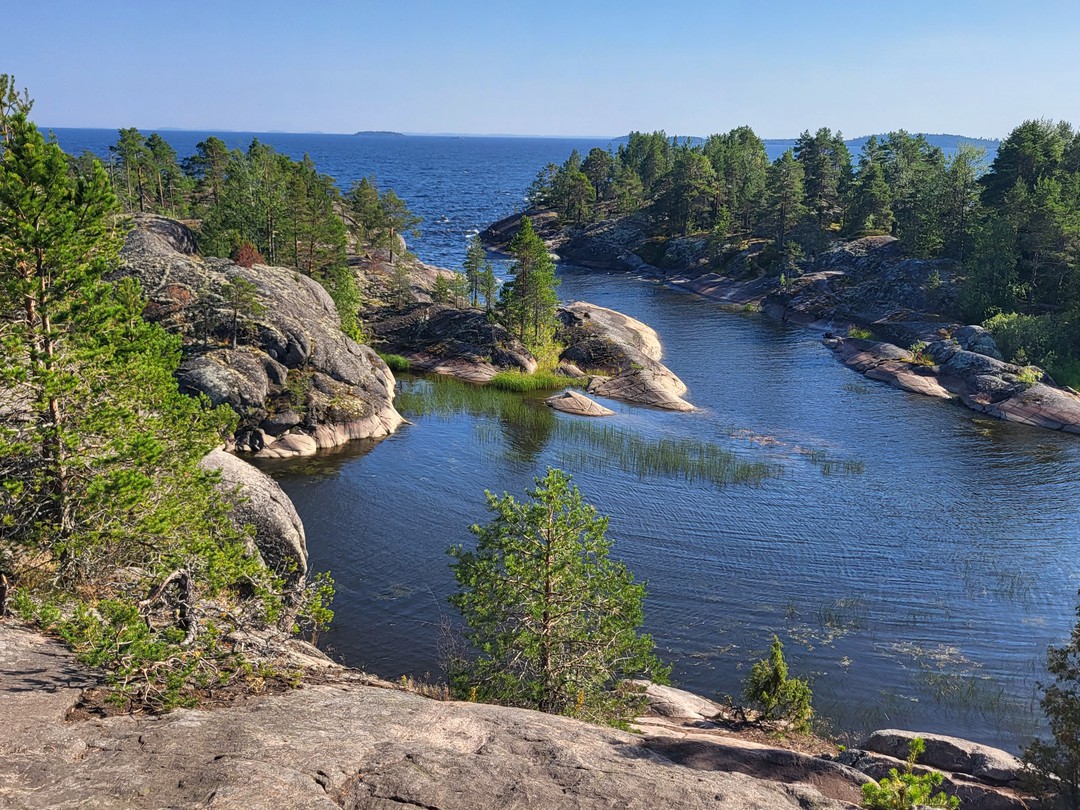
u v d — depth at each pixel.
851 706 23.83
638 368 68.88
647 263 133.75
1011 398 60.44
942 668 26.09
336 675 15.80
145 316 49.62
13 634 12.79
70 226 16.25
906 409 61.28
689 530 37.22
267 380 48.69
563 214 164.00
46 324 16.47
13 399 16.06
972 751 16.39
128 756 9.20
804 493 42.78
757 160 156.50
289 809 8.27
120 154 107.88
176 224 65.50
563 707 17.62
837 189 138.00
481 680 18.28
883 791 10.02
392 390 61.41
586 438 51.69
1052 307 78.19
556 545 18.58
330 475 43.78
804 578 32.56
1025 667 26.25
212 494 19.06
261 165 103.81
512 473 44.81
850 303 93.00
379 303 85.06
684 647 27.14
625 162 186.50
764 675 21.03
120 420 16.92
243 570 16.06
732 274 115.69
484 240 162.12
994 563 34.31
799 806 10.03
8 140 16.08
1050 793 14.34
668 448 49.66
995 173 99.00
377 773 9.43
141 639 11.49
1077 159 98.69
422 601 29.77
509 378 65.81
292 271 63.25
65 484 16.06
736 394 65.12
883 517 39.47
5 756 8.73
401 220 105.56
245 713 11.10
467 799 9.05
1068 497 42.72
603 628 18.58
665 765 10.95
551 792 9.41
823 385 68.31
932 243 95.94
